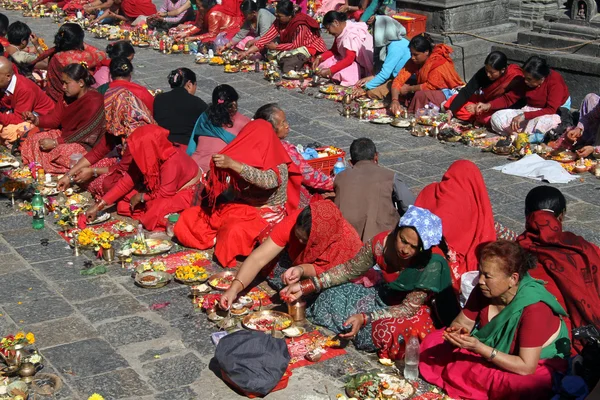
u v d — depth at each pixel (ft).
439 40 50.70
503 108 41.04
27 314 24.20
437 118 41.86
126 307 24.63
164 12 66.44
